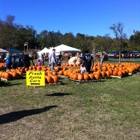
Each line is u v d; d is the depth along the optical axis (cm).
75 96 932
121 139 509
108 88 1118
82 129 569
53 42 10400
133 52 5700
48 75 1284
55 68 1980
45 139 511
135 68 1897
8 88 1131
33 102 835
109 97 908
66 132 551
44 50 4478
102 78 1502
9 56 1869
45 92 1021
